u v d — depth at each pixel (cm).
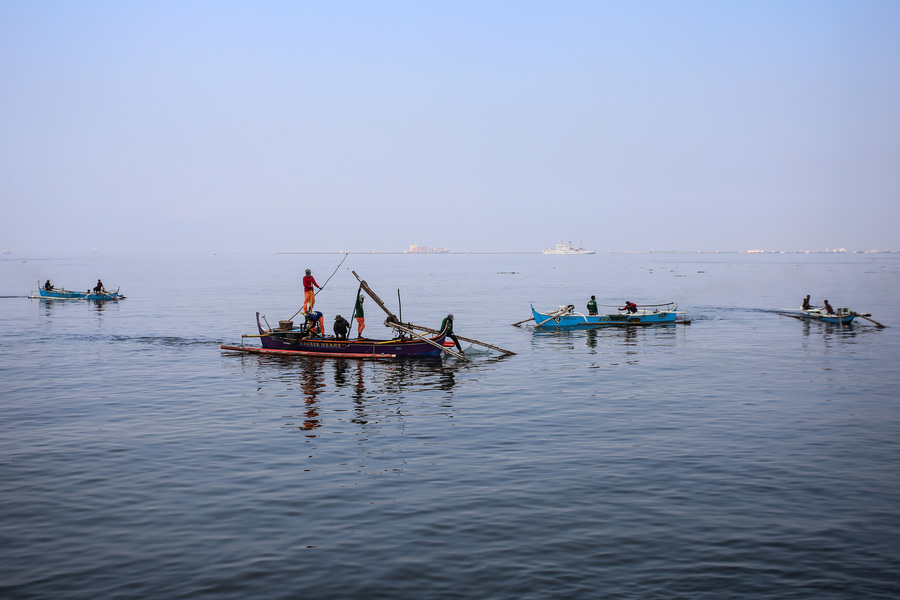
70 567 1145
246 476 1587
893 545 1215
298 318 5462
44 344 3869
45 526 1307
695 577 1107
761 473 1595
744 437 1900
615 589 1072
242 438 1911
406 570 1134
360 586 1084
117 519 1338
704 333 4403
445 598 1048
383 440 1894
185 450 1794
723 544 1223
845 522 1313
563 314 4816
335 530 1288
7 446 1822
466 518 1341
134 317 5481
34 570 1134
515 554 1189
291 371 3022
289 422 2098
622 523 1315
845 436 1898
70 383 2722
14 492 1482
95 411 2239
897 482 1527
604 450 1788
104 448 1806
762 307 6538
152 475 1592
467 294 8456
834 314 4988
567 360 3334
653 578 1105
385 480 1560
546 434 1953
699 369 3030
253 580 1102
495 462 1691
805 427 2002
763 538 1246
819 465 1648
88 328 4691
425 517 1346
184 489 1501
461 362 3281
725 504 1407
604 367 3114
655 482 1538
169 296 7981
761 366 3088
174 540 1245
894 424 2025
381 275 15075
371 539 1249
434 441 1884
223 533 1275
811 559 1165
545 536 1259
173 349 3697
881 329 4550
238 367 3127
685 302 7231
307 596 1055
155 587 1081
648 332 4494
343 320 3519
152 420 2119
